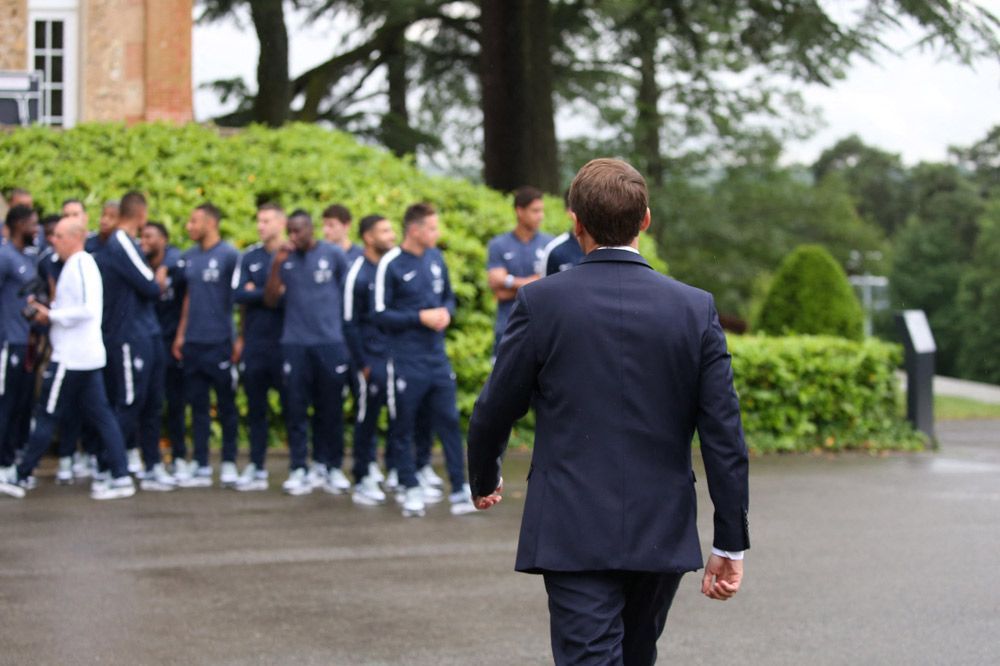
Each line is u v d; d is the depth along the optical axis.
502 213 13.76
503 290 9.59
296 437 9.47
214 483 10.02
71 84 16.27
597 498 3.41
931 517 9.23
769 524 8.88
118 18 15.81
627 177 3.62
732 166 33.75
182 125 15.01
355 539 7.91
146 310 9.38
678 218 31.83
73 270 8.86
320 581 6.78
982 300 53.38
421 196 13.67
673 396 3.49
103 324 9.20
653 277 3.57
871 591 6.79
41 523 8.19
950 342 55.94
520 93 17.78
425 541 7.88
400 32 25.05
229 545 7.66
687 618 6.21
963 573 7.27
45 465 10.70
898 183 73.44
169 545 7.61
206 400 9.73
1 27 16.16
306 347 9.30
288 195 13.04
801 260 17.55
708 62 28.25
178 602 6.29
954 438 16.27
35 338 9.84
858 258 41.50
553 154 18.30
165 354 9.80
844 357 13.78
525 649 5.57
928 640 5.82
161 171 12.88
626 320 3.50
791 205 34.88
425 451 9.57
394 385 8.63
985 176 64.81
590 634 3.35
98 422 9.05
